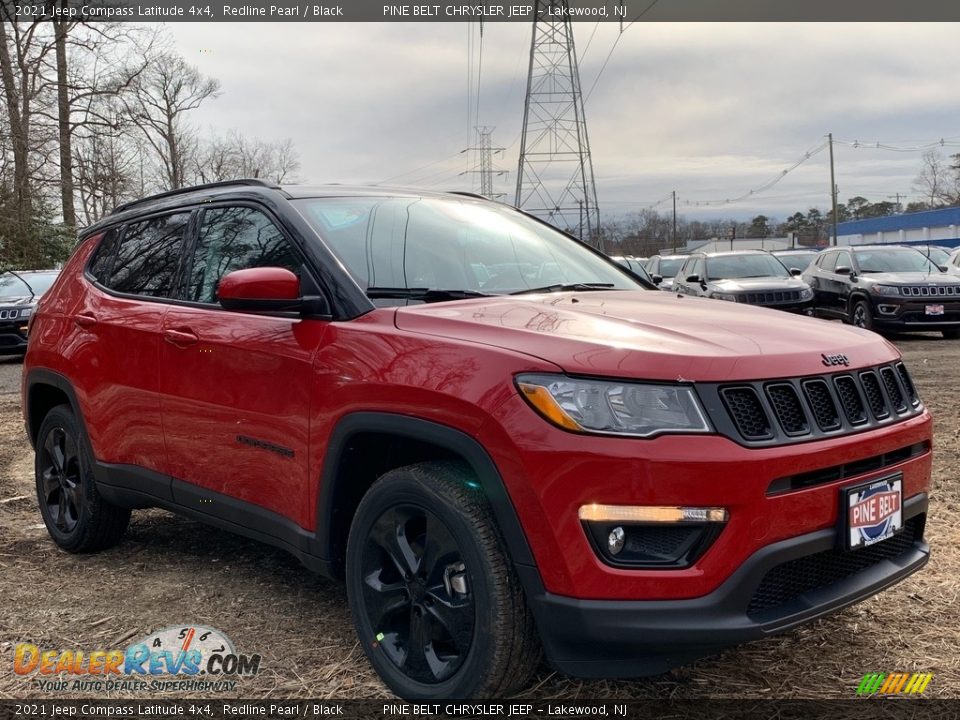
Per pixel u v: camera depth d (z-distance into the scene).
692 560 2.27
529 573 2.34
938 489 4.99
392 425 2.62
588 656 2.34
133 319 3.81
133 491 3.84
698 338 2.54
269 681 2.88
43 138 25.70
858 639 3.11
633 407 2.29
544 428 2.30
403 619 2.76
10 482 5.85
